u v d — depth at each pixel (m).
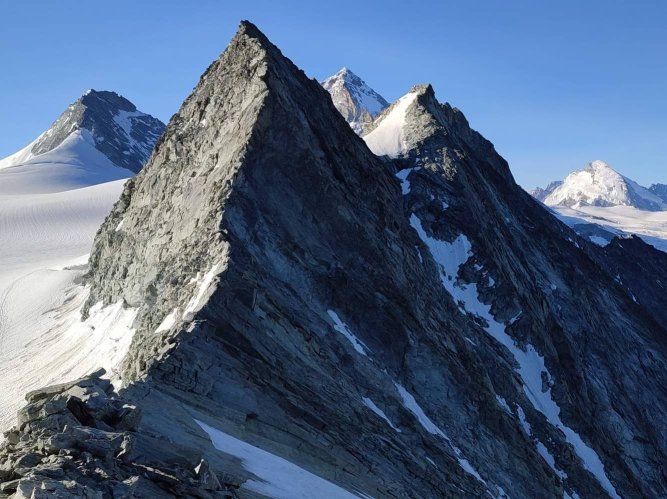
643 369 90.38
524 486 53.16
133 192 70.75
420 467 42.31
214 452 28.25
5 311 86.00
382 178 63.31
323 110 59.88
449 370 51.81
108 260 68.38
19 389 60.47
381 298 50.53
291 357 40.09
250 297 39.56
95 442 20.31
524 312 68.25
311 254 48.06
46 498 17.36
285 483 29.78
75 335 66.56
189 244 46.62
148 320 46.59
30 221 172.50
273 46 62.41
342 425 39.38
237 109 55.00
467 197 73.88
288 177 49.81
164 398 29.27
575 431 66.06
